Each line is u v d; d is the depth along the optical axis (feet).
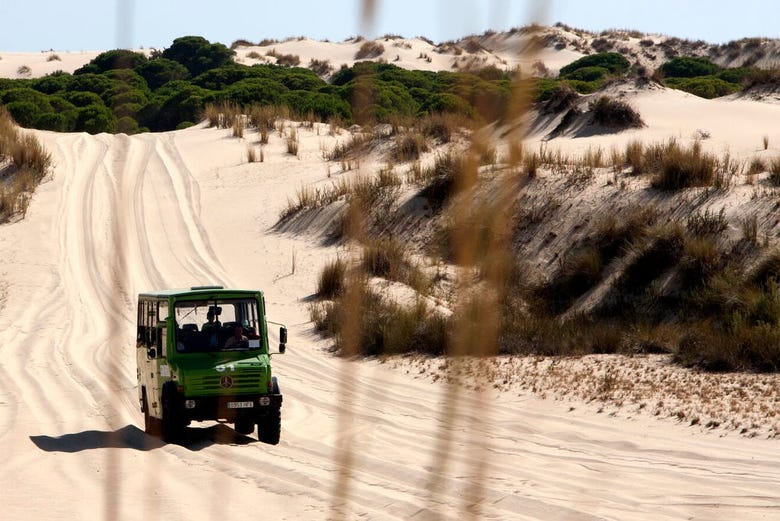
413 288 166.50
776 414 88.22
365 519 56.54
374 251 178.70
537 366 121.29
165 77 565.53
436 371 122.21
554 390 106.93
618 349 128.67
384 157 246.06
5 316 175.83
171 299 92.63
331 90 470.80
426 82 469.98
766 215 152.76
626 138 239.91
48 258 211.82
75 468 74.38
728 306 133.08
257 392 90.58
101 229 230.27
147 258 213.25
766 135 225.15
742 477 71.26
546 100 305.12
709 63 510.58
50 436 90.38
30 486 67.51
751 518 60.34
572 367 119.34
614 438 86.02
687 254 147.64
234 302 94.99
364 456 77.25
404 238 190.90
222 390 89.71
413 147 243.40
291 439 92.73
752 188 165.37
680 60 517.55
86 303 184.14
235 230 231.30
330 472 73.31
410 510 56.18
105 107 429.38
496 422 92.99
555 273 164.96
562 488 67.62
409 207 199.21
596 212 173.88
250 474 72.18
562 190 184.55
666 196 169.78
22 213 237.25
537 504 62.44
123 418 103.71
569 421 93.30
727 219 155.22
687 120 254.47
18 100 422.00
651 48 618.44
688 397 98.73
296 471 73.05
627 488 68.39
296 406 112.57
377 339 139.03
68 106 437.17
